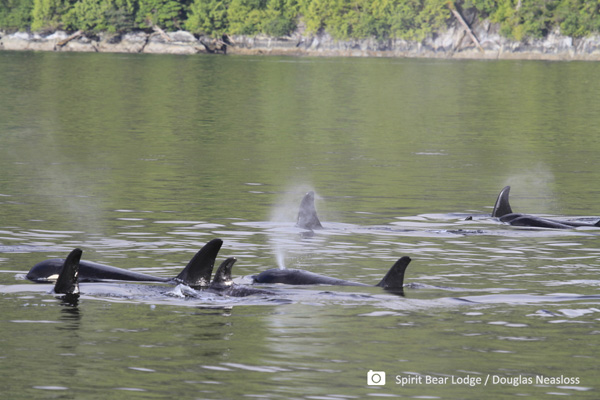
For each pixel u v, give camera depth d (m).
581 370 33.59
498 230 65.69
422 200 80.31
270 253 56.38
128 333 37.41
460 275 50.03
